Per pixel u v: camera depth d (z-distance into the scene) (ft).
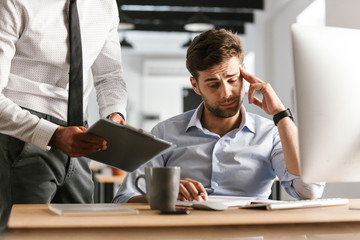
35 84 5.13
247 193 5.63
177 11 26.94
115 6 5.97
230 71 5.26
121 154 4.24
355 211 3.67
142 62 37.76
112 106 5.80
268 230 2.97
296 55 3.61
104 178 12.53
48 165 5.19
